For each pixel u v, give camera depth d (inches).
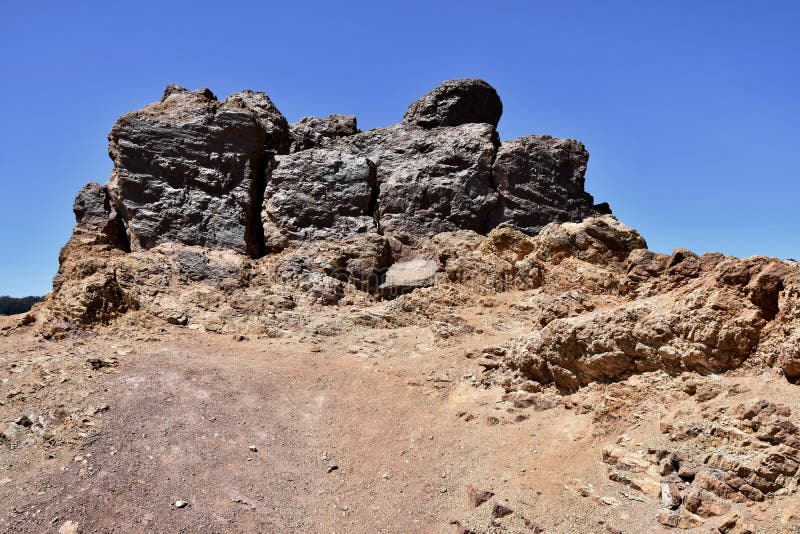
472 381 803.4
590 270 1103.0
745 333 606.9
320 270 1164.5
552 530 521.3
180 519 569.9
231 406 749.3
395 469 657.0
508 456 637.9
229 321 1026.7
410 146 1389.0
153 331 970.7
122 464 625.6
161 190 1226.0
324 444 703.7
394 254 1255.5
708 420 558.3
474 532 538.6
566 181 1386.6
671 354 639.1
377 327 1039.6
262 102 1432.1
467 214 1316.4
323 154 1318.9
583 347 705.6
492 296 1130.7
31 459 627.8
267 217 1264.8
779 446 493.4
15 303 1830.7
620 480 549.3
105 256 1157.1
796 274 598.9
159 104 1314.0
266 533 570.9
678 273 804.6
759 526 456.4
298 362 893.8
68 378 772.6
